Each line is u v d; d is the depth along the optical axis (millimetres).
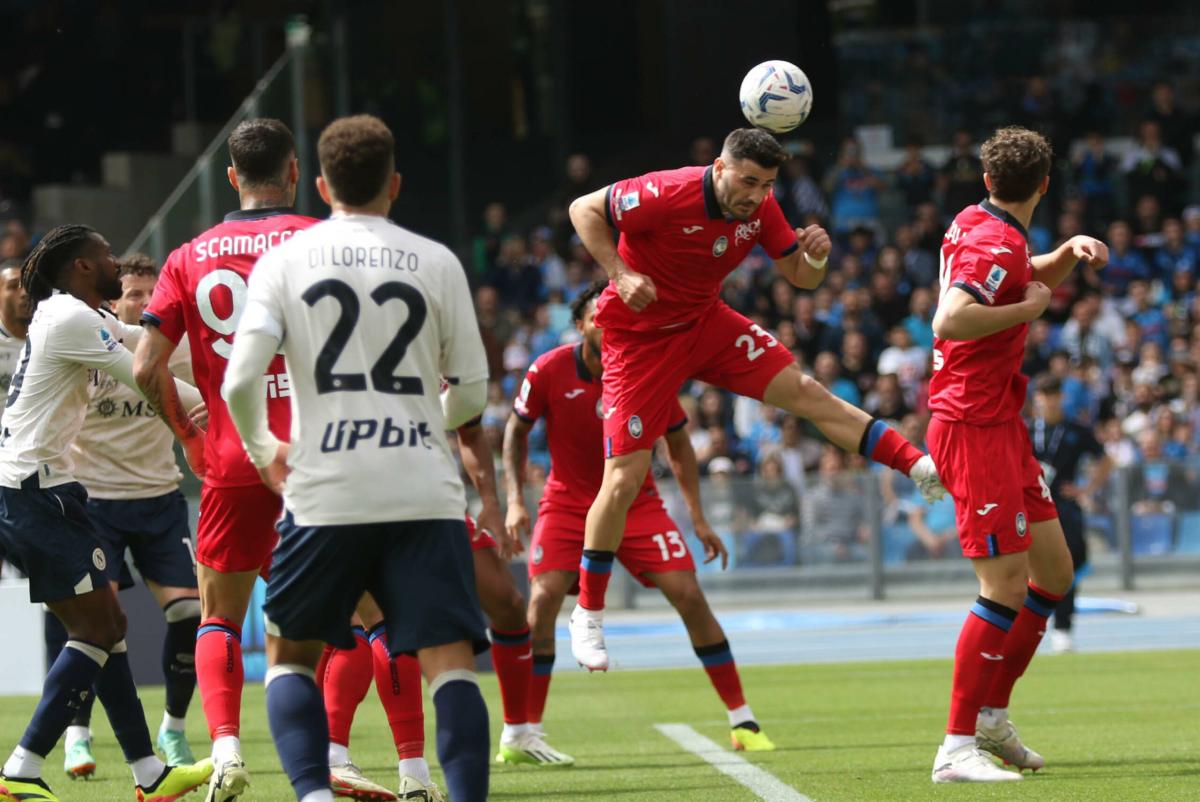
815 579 51594
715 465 52156
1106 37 71062
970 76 71250
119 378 16297
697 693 30688
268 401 15141
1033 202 17172
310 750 12344
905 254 63656
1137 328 59281
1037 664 34281
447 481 12336
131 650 32125
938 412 17422
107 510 20047
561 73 78250
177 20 70250
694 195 18141
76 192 66562
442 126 74250
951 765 17141
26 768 15742
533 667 21625
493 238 71438
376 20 71688
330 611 12344
